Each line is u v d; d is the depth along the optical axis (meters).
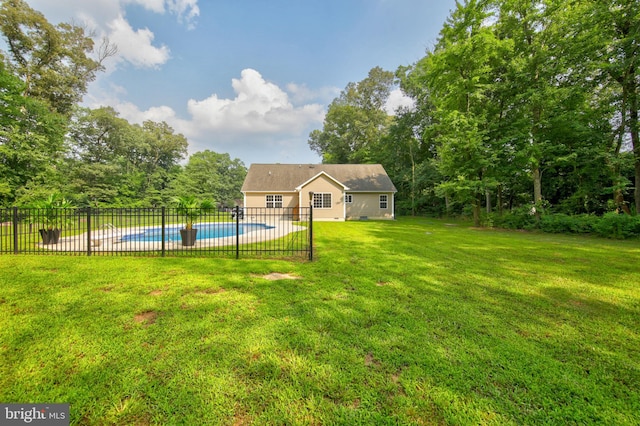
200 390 1.77
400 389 1.82
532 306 3.30
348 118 31.73
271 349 2.25
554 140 13.73
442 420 1.58
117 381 1.84
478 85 13.09
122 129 27.66
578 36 12.34
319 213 19.34
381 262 5.54
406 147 26.42
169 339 2.38
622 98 12.16
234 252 6.50
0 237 6.34
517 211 13.73
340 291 3.72
